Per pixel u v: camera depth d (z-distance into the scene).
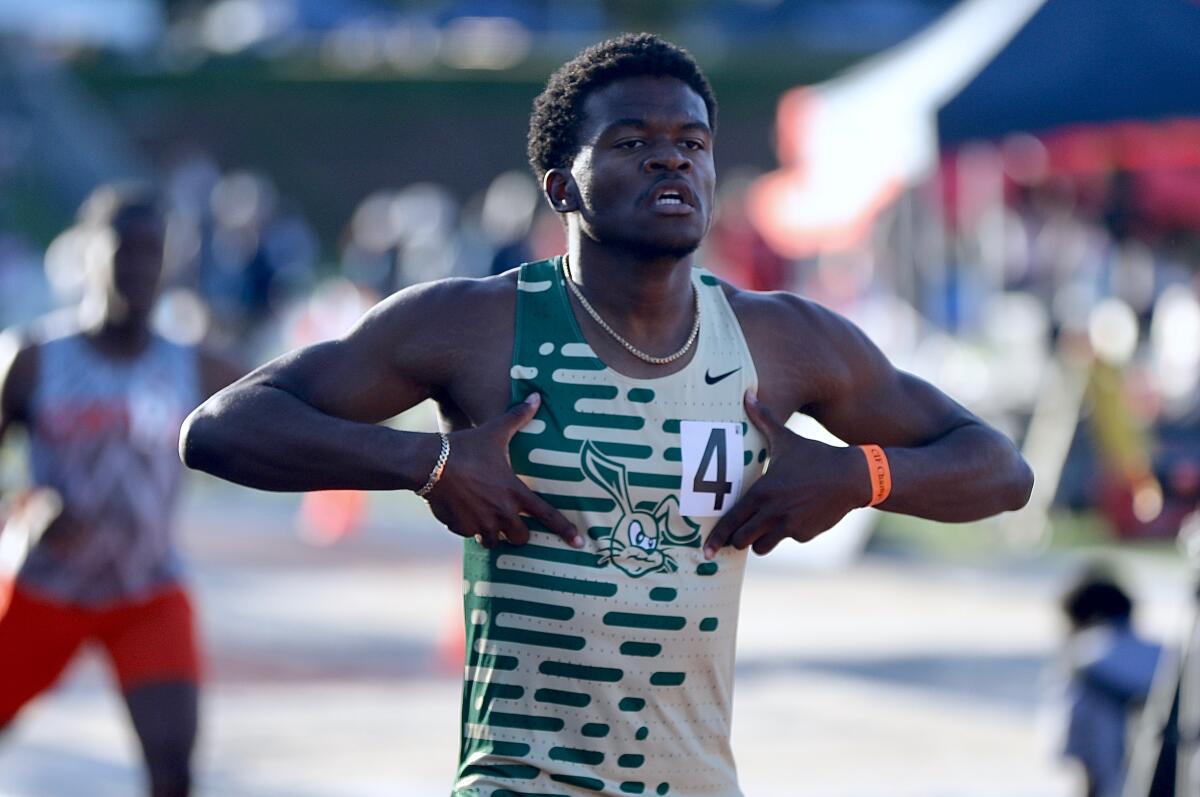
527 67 104.38
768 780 23.88
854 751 25.42
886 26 97.31
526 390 10.46
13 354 18.39
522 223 63.06
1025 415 45.38
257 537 45.41
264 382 10.55
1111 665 19.91
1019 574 39.34
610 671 10.36
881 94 43.69
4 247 71.50
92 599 18.02
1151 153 52.25
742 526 10.48
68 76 103.75
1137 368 46.28
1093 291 52.34
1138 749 16.89
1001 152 53.91
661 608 10.38
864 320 55.25
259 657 31.16
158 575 18.22
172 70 104.56
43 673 18.23
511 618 10.43
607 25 106.50
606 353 10.52
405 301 10.73
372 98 105.25
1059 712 20.27
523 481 10.38
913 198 57.16
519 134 105.38
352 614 35.12
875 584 38.56
